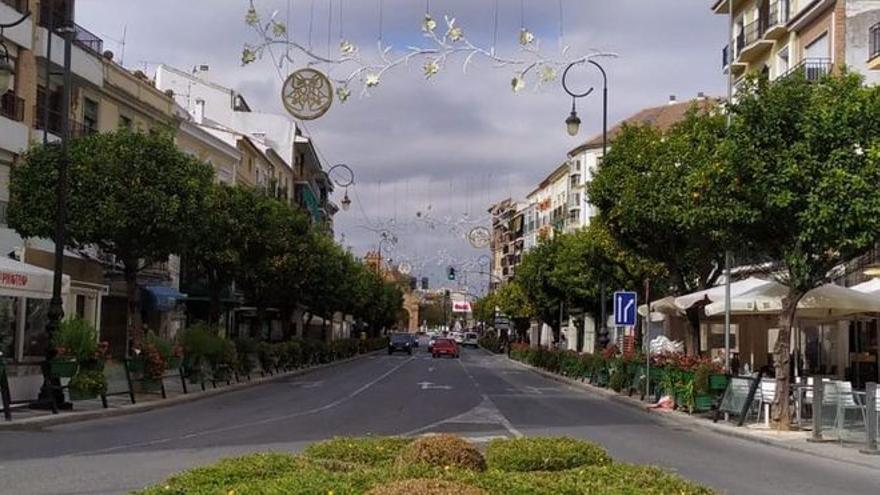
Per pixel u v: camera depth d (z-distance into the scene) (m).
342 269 58.88
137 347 25.45
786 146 18.12
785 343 19.69
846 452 16.31
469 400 28.27
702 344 41.28
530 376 47.22
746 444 18.09
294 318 69.69
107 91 36.09
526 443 8.84
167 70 65.81
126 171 24.92
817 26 35.84
